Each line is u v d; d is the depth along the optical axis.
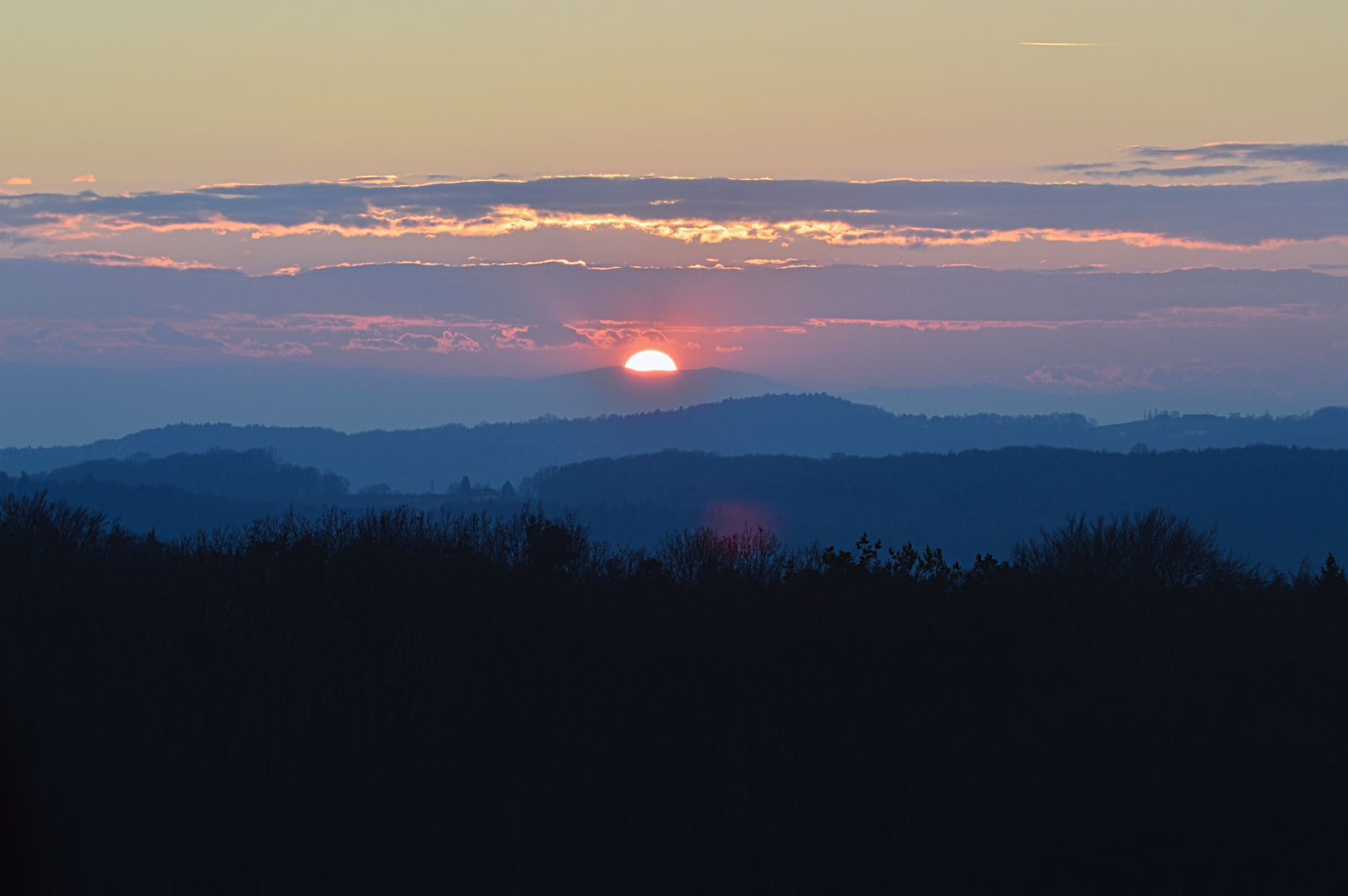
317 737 185.00
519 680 185.50
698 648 186.25
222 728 183.88
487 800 182.50
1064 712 166.75
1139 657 183.38
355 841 175.38
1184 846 152.50
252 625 188.38
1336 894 146.50
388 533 199.62
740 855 194.38
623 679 189.88
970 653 189.88
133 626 189.88
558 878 176.75
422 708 186.75
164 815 179.38
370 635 181.75
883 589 192.62
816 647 182.00
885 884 180.12
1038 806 160.38
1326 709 174.50
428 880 177.62
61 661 181.12
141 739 180.12
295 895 179.62
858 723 186.88
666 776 189.12
